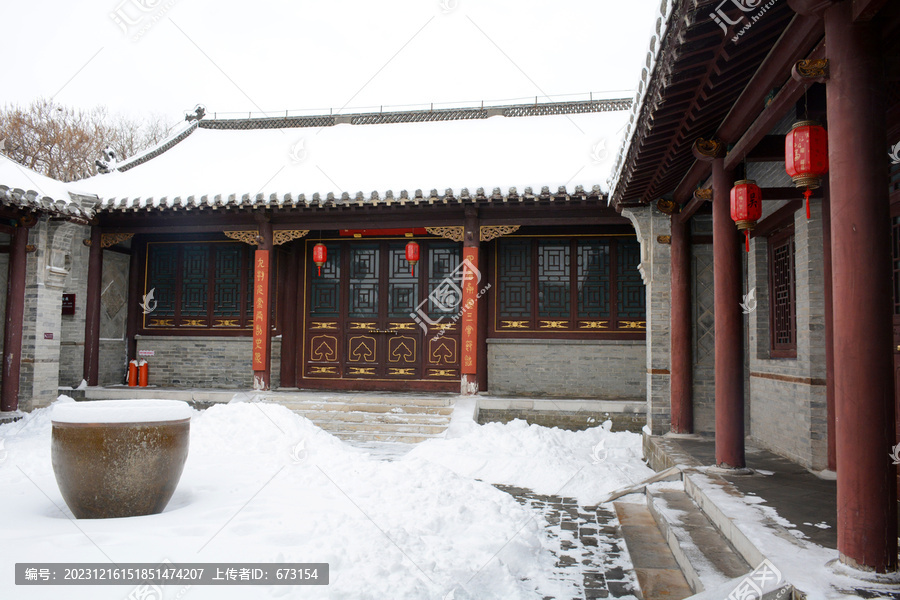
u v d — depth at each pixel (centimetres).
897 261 575
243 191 1323
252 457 867
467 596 432
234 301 1533
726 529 506
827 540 435
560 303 1412
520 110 1589
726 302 677
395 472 730
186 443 595
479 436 1049
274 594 387
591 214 1282
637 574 497
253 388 1420
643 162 778
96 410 548
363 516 567
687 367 970
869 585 346
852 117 370
